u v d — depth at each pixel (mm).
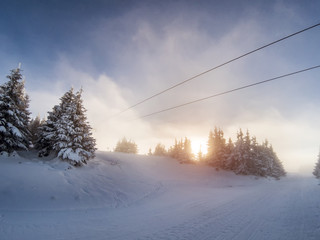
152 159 35656
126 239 5402
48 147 17516
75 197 10711
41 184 11000
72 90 20109
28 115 20297
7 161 13023
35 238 5285
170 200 13031
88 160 19422
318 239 5297
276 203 11367
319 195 14492
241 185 28438
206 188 21188
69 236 5566
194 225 6793
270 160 48219
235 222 7160
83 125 17797
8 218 6855
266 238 5430
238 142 40438
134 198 13016
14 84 15352
